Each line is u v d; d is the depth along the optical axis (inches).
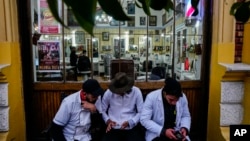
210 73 101.5
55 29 98.7
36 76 100.9
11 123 89.4
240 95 93.8
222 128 93.7
